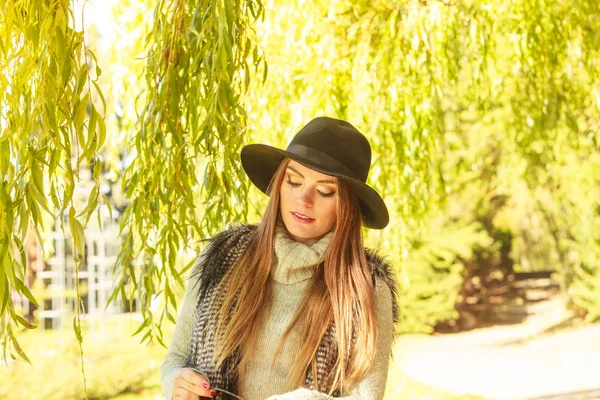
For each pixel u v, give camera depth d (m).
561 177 10.52
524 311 17.78
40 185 2.12
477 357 13.18
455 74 4.94
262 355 2.03
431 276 15.49
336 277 2.02
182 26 2.61
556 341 14.57
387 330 2.04
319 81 4.38
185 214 2.68
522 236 16.52
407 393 9.06
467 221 15.42
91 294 12.23
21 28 2.21
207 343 2.06
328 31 4.48
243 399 2.03
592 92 5.72
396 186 4.75
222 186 2.72
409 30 4.49
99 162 2.21
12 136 2.21
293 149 2.09
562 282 15.95
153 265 2.71
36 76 2.18
